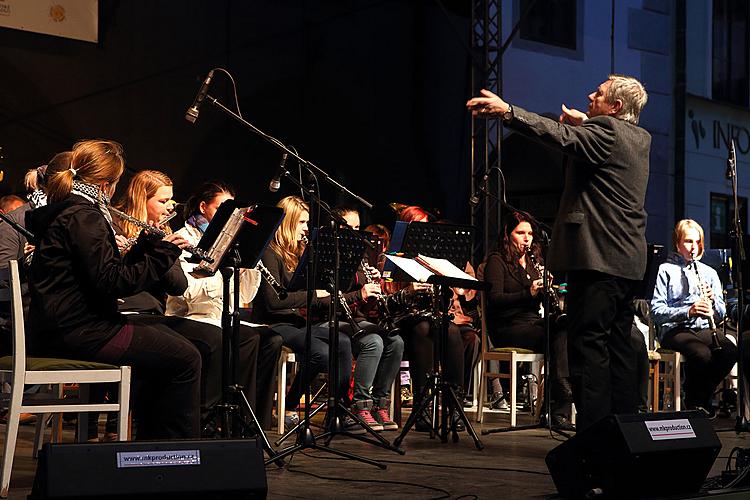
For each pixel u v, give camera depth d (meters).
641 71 9.72
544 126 3.61
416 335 5.15
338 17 7.83
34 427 5.09
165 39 6.92
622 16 9.55
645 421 2.93
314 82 7.71
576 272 3.82
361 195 7.99
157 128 6.90
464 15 8.52
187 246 3.40
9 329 4.48
